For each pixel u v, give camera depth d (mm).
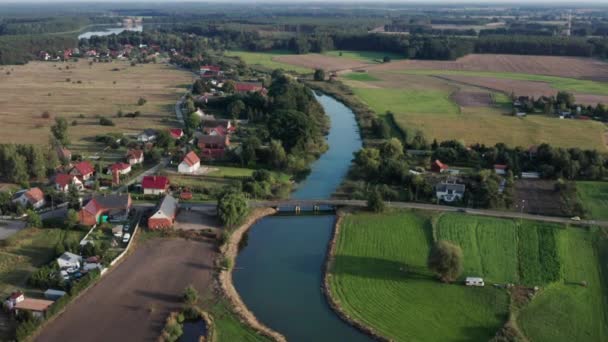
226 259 98188
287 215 124938
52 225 110812
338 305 86562
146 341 77188
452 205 126062
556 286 91500
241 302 87812
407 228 114000
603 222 116062
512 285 91062
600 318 83000
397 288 91062
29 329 76812
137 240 106875
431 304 86500
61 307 83688
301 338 79000
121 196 118375
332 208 128250
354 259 101125
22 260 97250
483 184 129000
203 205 123750
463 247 104625
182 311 83875
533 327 80375
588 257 101812
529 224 115188
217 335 78625
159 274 94875
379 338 78438
